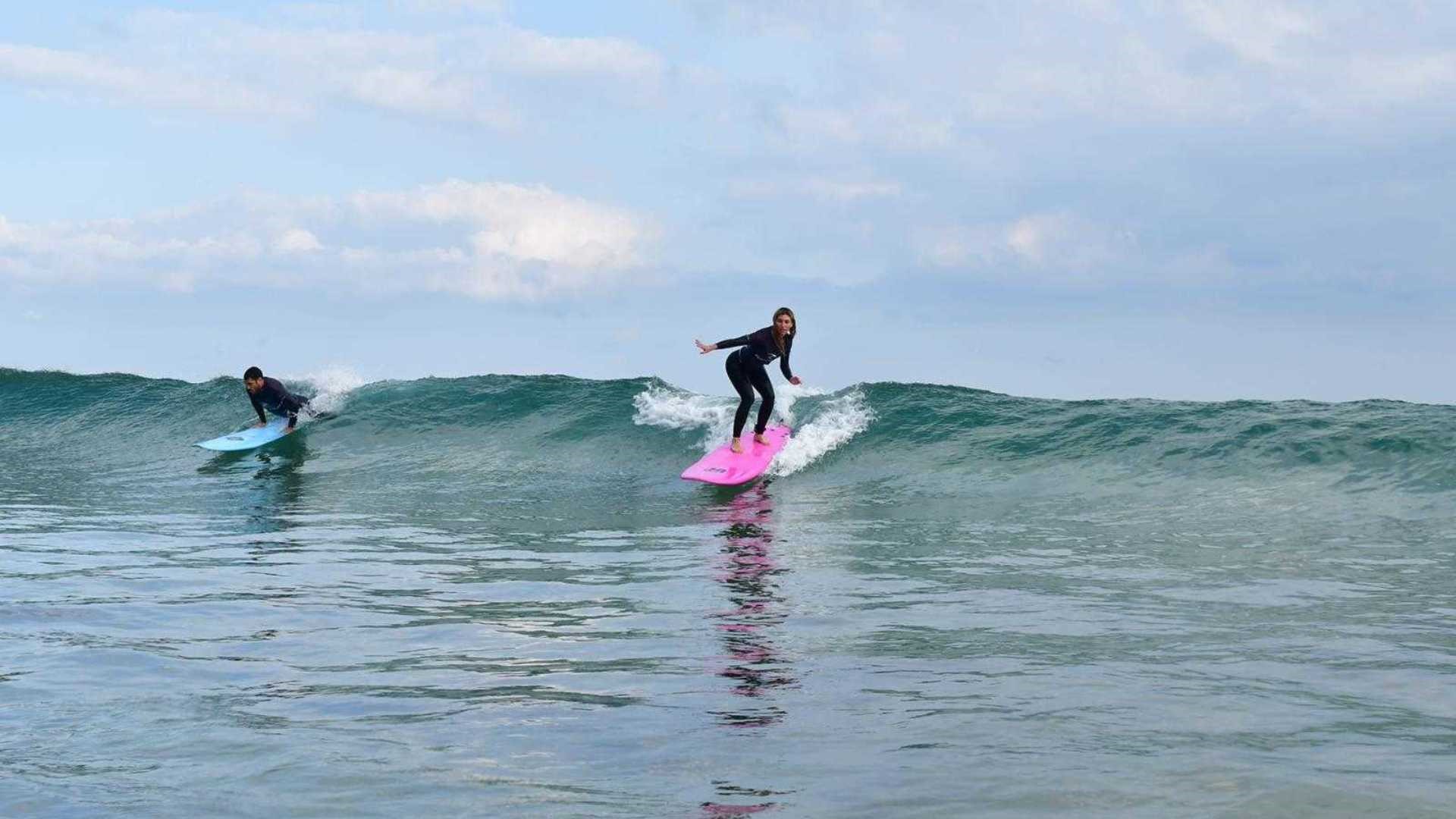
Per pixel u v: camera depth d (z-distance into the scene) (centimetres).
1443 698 395
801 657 471
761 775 315
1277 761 318
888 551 777
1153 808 280
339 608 585
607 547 817
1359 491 903
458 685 425
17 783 310
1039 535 831
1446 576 639
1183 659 462
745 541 836
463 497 1128
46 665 455
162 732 361
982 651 480
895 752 334
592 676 439
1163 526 849
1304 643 489
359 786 307
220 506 1066
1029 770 314
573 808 289
